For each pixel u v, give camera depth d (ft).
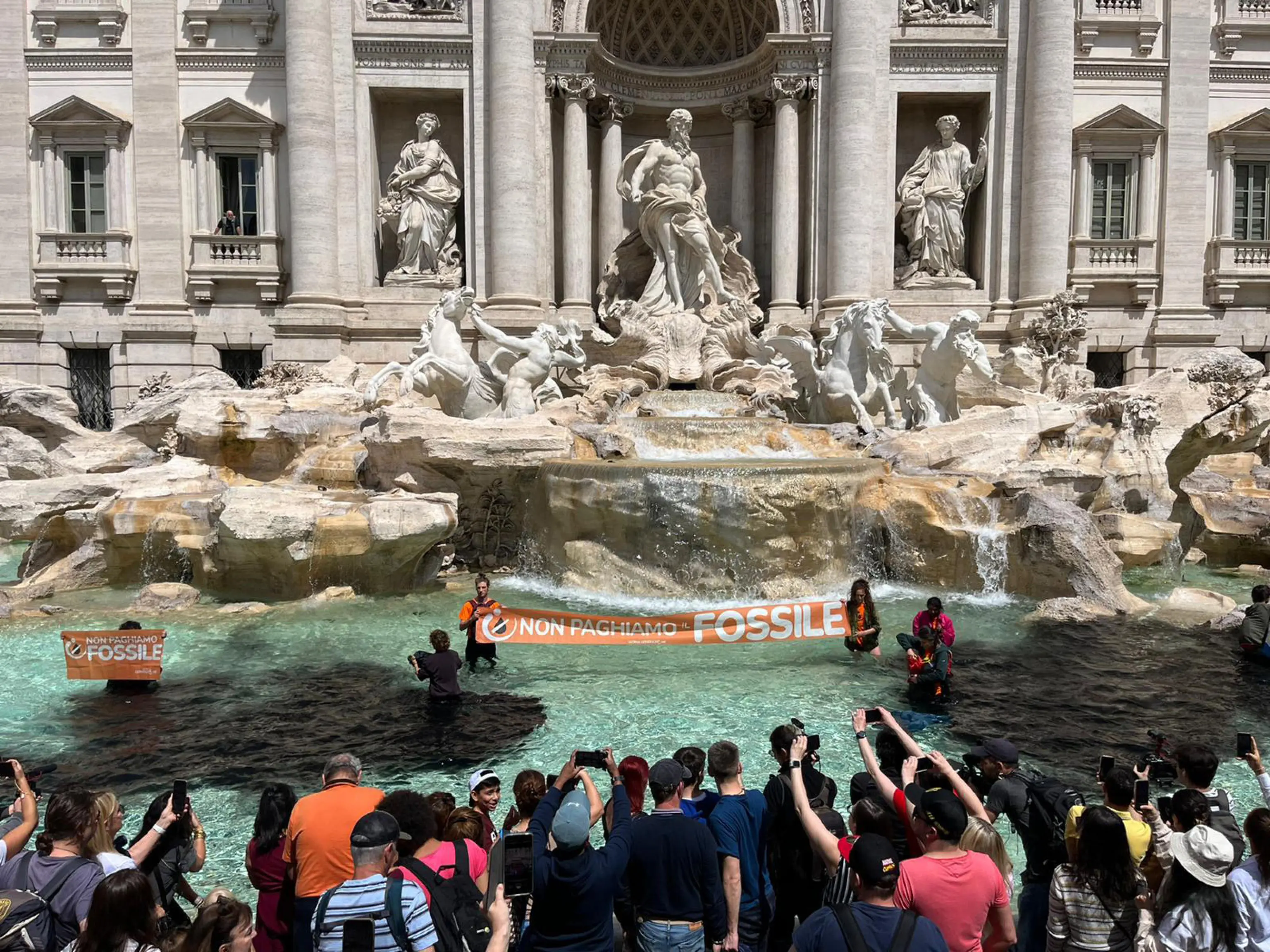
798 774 19.21
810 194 92.84
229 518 49.37
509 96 87.97
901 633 43.24
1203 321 95.35
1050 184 89.97
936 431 65.57
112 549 54.70
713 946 17.42
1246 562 64.69
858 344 72.95
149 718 34.45
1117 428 66.74
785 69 91.20
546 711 35.24
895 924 13.85
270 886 18.47
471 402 71.10
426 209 92.07
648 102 99.40
